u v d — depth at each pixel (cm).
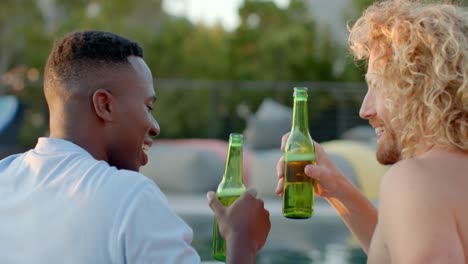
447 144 139
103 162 156
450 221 129
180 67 1730
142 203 147
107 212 147
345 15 1689
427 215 129
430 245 126
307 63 1702
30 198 154
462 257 127
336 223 724
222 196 188
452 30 142
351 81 1645
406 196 132
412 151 146
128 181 150
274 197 891
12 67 1838
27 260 150
